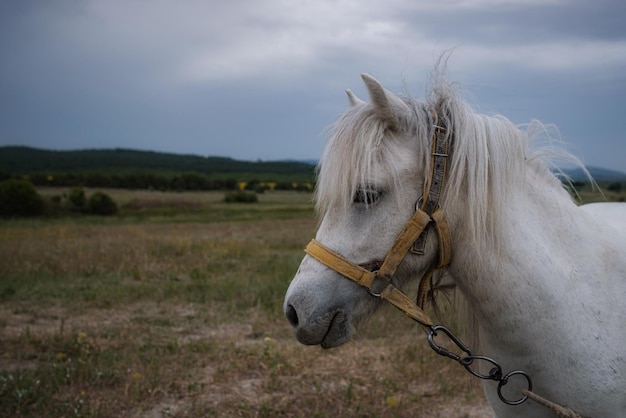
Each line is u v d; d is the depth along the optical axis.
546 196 2.12
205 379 4.55
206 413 3.98
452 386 4.37
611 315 1.99
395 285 2.04
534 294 1.96
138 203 37.66
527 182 2.10
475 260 1.98
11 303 7.07
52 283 8.20
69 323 6.26
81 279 8.59
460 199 1.98
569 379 1.97
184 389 4.35
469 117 2.00
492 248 1.97
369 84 1.94
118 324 6.23
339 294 1.99
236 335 5.81
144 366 4.71
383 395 4.25
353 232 1.98
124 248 11.54
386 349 5.27
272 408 4.02
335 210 2.01
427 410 4.05
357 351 5.22
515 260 1.96
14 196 28.41
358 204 1.96
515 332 1.99
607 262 2.07
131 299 7.27
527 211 2.04
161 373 4.57
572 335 1.95
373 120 1.98
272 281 8.00
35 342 5.34
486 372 2.20
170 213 33.06
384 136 1.98
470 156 1.95
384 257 1.97
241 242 13.73
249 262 10.34
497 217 1.96
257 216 30.45
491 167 1.98
